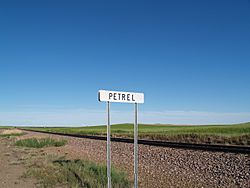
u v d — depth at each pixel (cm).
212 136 4044
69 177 1628
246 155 1914
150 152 2595
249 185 1384
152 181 1620
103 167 1795
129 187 1454
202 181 1553
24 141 4575
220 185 1455
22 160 2592
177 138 4297
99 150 3156
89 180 1523
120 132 7538
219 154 2056
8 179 1752
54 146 4081
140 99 1101
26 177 1766
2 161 2605
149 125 14562
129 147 3073
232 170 1653
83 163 2062
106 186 1420
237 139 3372
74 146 3841
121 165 2161
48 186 1501
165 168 1938
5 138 6925
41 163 2244
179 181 1587
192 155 2167
